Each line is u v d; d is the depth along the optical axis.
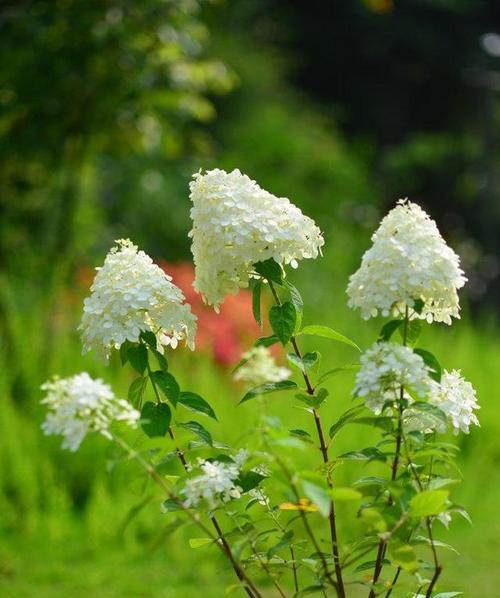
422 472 3.23
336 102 26.67
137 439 3.09
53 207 10.20
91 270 10.82
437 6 24.98
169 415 3.08
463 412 3.13
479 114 26.08
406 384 2.92
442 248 2.96
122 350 3.19
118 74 8.86
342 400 8.42
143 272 3.12
